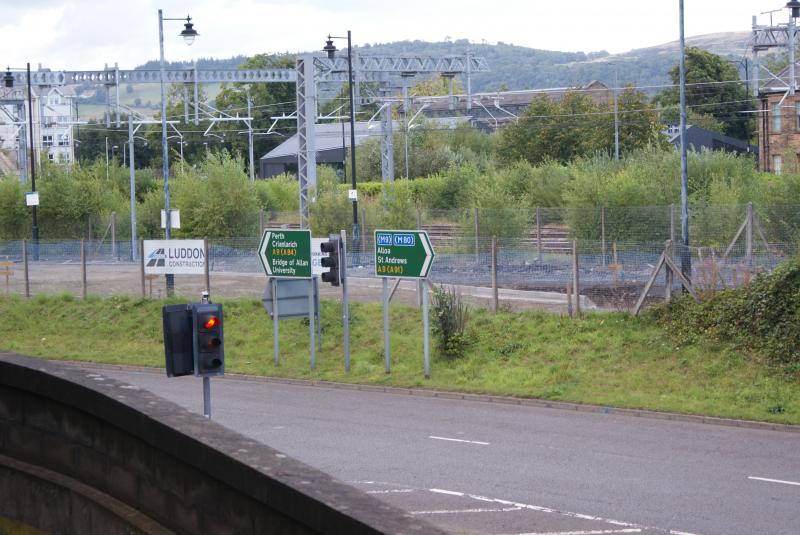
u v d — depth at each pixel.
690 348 22.98
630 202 38.03
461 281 31.83
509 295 29.72
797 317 22.05
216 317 14.22
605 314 25.59
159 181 74.00
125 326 32.94
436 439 18.03
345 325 25.89
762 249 28.80
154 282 38.31
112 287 38.16
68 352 30.94
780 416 18.92
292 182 72.50
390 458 16.45
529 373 23.56
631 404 20.53
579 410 20.86
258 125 118.56
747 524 12.26
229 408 21.75
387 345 25.25
